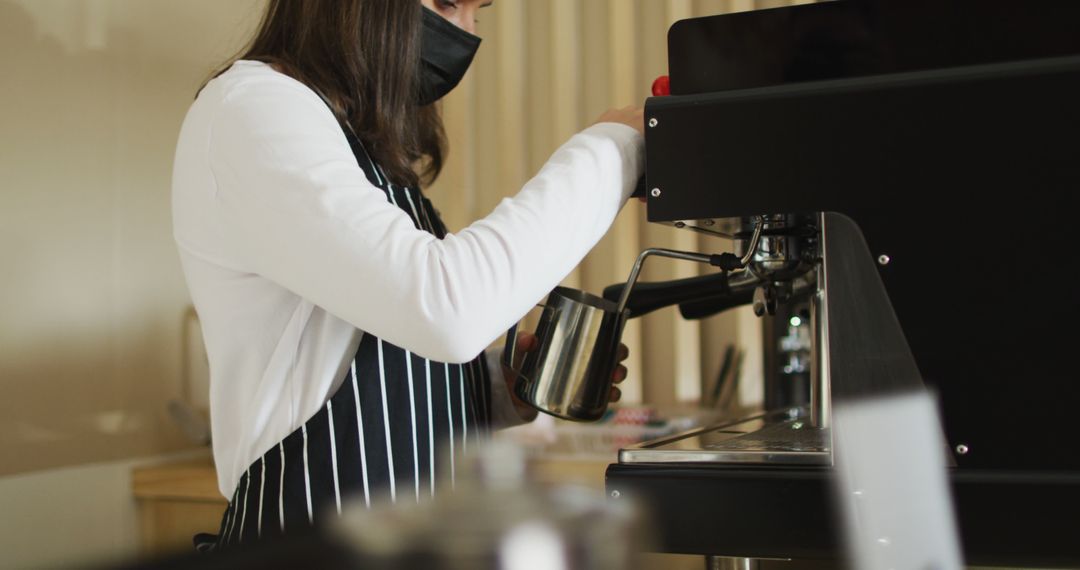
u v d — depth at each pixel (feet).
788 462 2.46
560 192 2.68
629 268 6.68
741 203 2.44
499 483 0.88
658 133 2.51
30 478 5.33
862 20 2.39
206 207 2.72
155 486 5.85
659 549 2.48
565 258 2.68
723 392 6.55
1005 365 2.26
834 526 2.36
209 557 0.72
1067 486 2.20
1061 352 2.23
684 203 2.48
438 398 3.13
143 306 6.14
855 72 2.40
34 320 5.41
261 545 0.76
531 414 3.85
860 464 2.35
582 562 0.82
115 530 5.83
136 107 6.15
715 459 2.50
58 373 5.53
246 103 2.71
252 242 2.63
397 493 2.95
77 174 5.72
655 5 6.79
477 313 2.52
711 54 2.51
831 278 2.38
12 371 5.26
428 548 0.80
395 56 3.16
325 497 2.85
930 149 2.31
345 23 3.10
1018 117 2.26
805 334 5.68
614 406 6.57
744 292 3.65
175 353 6.38
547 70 7.09
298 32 3.18
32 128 5.43
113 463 5.87
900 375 2.32
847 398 2.36
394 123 3.19
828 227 2.39
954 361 2.29
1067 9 2.26
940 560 2.28
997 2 2.30
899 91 2.33
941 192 2.30
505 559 0.80
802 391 5.68
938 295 2.30
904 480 2.31
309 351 2.91
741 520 2.43
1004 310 2.26
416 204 3.28
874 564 2.32
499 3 7.02
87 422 5.70
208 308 2.93
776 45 2.46
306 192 2.55
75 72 5.73
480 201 7.21
